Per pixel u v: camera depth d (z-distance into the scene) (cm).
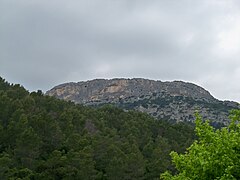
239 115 1605
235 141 1409
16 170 6512
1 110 8938
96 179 7581
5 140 7900
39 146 7681
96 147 8544
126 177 7788
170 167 8594
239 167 1376
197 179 1418
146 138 10912
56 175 6931
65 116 10131
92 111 13200
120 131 11494
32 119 8600
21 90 12494
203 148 1466
